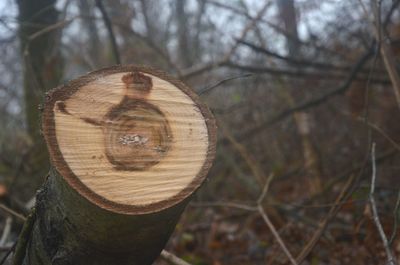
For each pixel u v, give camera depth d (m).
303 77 2.64
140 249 0.89
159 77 0.88
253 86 2.95
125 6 3.12
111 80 0.86
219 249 2.15
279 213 2.25
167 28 3.72
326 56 2.71
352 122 2.72
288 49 2.86
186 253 2.12
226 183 2.84
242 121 2.99
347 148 2.72
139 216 0.81
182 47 3.67
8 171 2.55
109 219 0.82
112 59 3.11
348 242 1.90
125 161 0.83
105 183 0.81
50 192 0.90
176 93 0.88
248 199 2.58
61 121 0.83
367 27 2.51
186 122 0.87
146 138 0.85
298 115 2.77
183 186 0.83
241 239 2.16
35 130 2.49
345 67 2.46
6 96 3.10
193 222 2.42
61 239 0.89
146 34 3.55
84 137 0.83
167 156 0.84
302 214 2.23
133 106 0.86
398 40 2.08
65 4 2.73
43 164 2.43
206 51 3.65
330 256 1.78
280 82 2.82
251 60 2.99
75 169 0.81
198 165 0.85
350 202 1.57
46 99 0.83
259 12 2.65
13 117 2.87
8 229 1.70
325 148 2.79
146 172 0.83
